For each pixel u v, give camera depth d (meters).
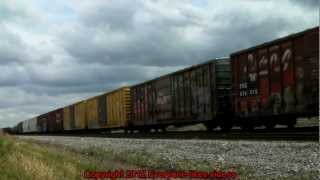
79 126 75.50
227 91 36.59
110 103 60.75
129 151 26.23
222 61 36.81
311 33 26.78
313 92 26.66
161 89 46.50
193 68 39.94
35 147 25.22
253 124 33.78
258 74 31.50
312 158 17.16
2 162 14.16
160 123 46.88
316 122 40.31
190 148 24.94
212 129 39.31
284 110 29.09
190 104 40.59
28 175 13.47
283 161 17.27
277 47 29.75
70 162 19.34
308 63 27.06
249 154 20.11
